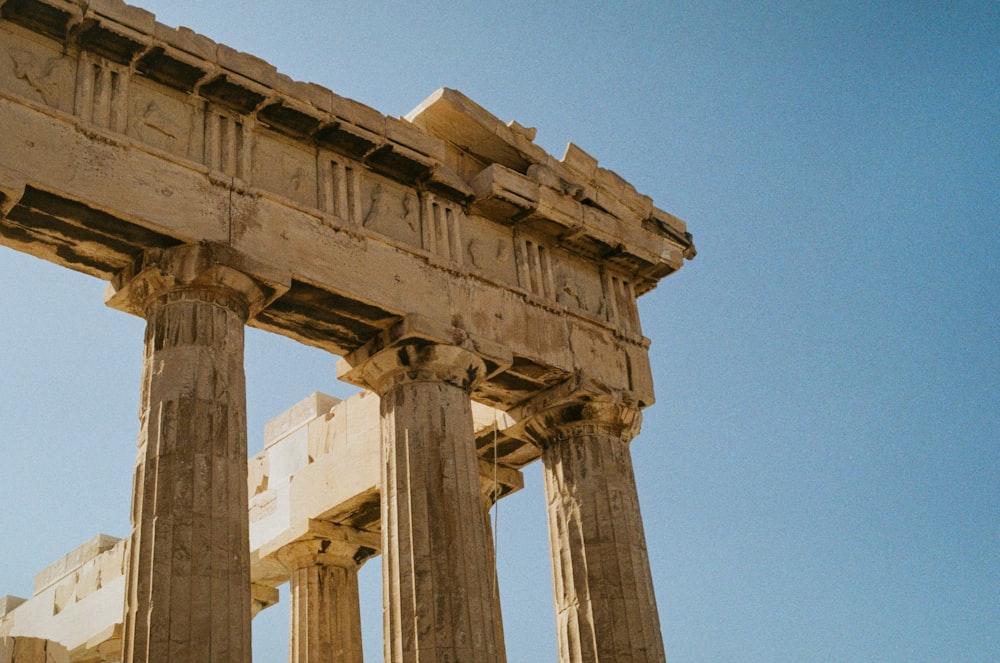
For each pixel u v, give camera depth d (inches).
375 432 1306.6
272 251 968.9
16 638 1042.1
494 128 1144.8
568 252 1210.0
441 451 1027.3
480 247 1125.1
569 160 1197.1
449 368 1059.3
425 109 1125.1
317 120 1018.7
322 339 1062.4
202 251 924.0
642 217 1259.8
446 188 1108.5
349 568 1346.0
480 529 1024.2
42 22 905.5
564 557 1138.7
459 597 979.9
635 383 1207.6
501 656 1210.6
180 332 910.4
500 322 1106.7
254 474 1443.2
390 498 1024.2
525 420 1189.7
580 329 1181.1
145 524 847.1
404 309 1034.7
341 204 1032.2
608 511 1141.1
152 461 866.8
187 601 825.5
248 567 871.1
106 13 914.7
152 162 928.9
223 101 986.7
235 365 922.7
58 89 904.3
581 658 1096.8
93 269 952.9
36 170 868.0
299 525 1327.5
